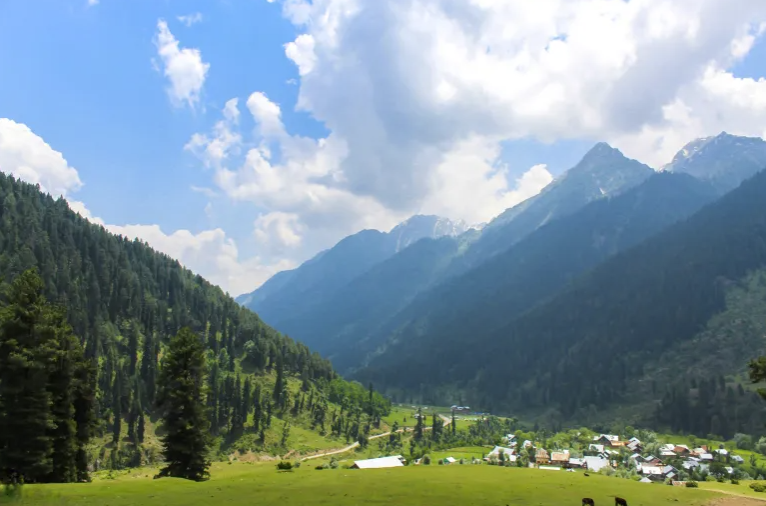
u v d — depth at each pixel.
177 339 78.69
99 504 46.72
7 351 60.94
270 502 50.09
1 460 59.41
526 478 71.12
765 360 61.16
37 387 61.62
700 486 80.25
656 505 54.47
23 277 64.25
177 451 74.81
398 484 62.22
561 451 188.50
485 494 57.31
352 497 53.44
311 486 60.28
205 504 48.66
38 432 61.88
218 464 162.25
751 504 56.09
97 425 82.50
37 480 62.34
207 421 78.06
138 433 181.12
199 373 79.31
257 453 192.88
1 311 62.81
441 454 196.12
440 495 55.66
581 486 65.06
